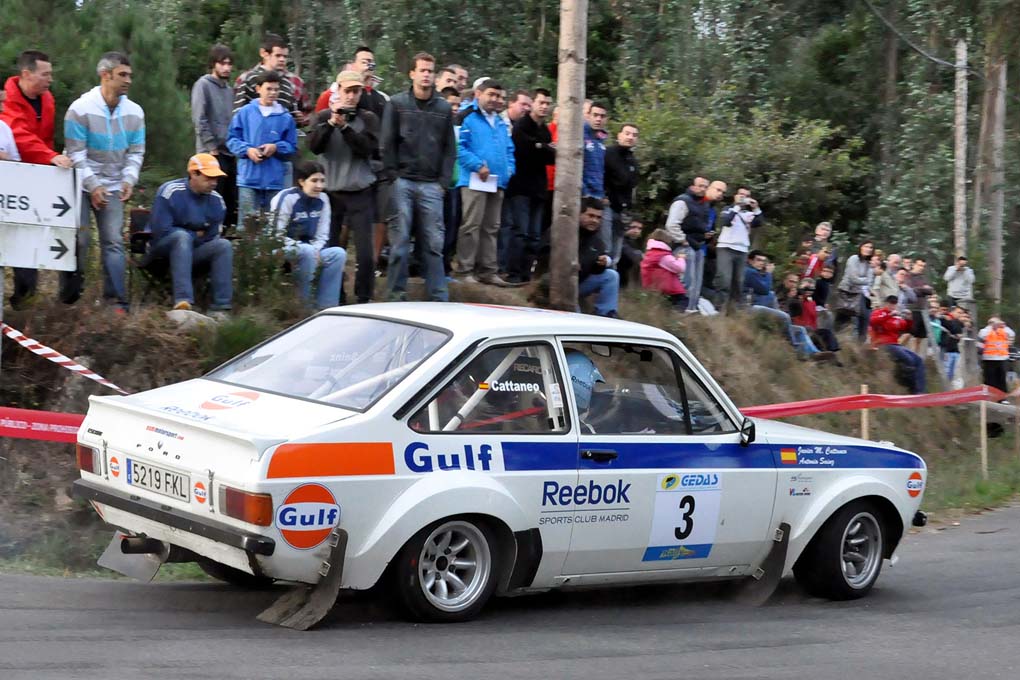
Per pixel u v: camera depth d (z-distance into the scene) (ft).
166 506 50.34
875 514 68.23
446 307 59.47
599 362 58.49
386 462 50.24
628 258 132.36
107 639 47.42
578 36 102.53
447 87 110.52
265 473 47.09
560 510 55.21
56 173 69.15
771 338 134.82
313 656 46.47
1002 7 252.01
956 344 181.78
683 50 270.67
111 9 147.23
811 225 227.20
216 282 85.51
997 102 262.88
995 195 265.75
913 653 55.06
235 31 255.09
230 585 59.21
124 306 82.74
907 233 265.75
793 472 64.03
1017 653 56.18
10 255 67.97
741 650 53.57
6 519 67.41
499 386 54.44
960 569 79.61
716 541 61.16
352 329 56.80
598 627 56.24
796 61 322.75
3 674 41.78
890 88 312.29
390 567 51.44
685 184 188.96
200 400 53.11
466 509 51.70
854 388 139.44
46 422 66.18
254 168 93.56
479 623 54.24
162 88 141.28
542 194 113.91
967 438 151.53
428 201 95.14
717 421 62.08
